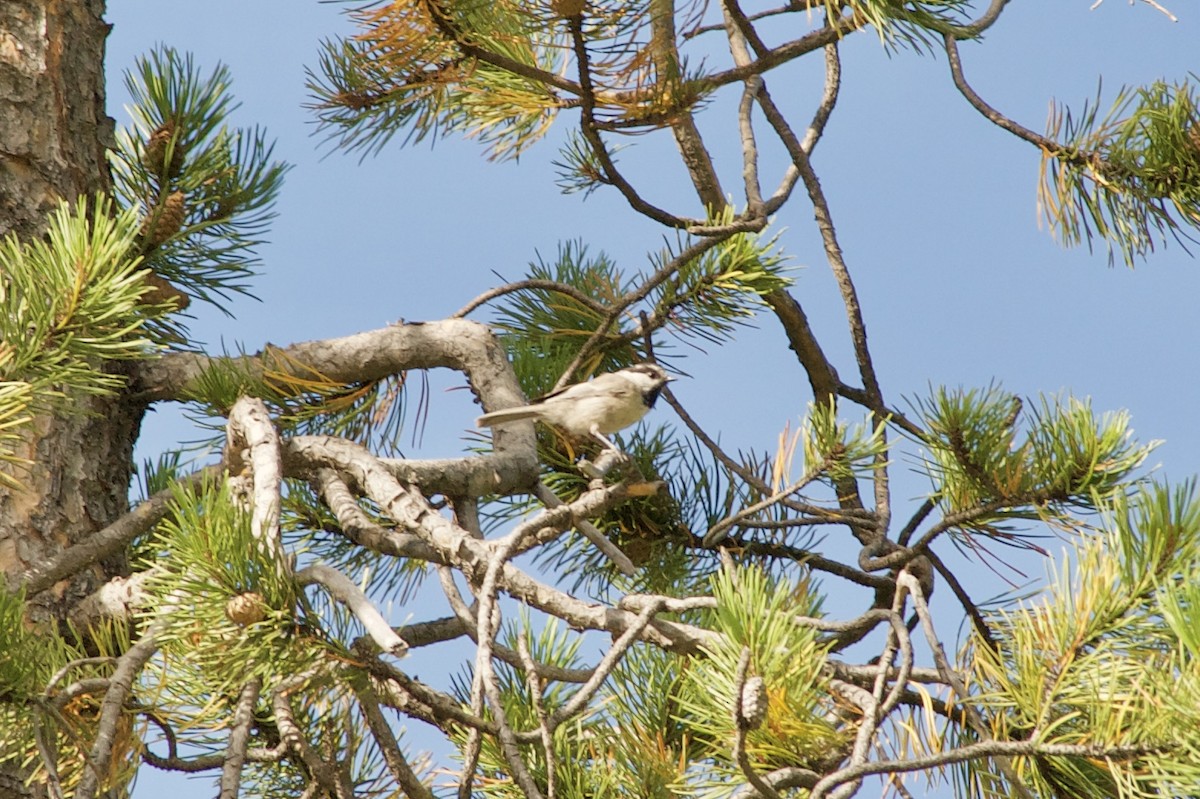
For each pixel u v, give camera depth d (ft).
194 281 28.30
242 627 16.76
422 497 21.71
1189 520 16.47
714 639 18.44
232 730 17.69
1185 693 14.11
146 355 19.80
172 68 27.63
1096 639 16.78
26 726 17.26
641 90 25.27
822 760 17.52
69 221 19.66
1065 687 16.42
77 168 26.63
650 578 28.30
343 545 27.99
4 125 25.70
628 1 23.57
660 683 22.57
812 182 30.94
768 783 16.48
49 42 26.73
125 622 21.53
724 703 17.04
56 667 18.07
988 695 17.16
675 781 20.47
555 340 32.45
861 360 30.96
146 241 27.07
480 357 28.58
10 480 19.57
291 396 28.07
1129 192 28.43
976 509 22.74
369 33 25.76
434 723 20.95
